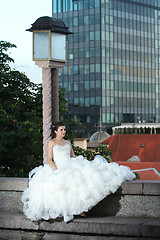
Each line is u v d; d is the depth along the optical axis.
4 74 14.95
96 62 82.62
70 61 85.25
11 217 6.27
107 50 83.19
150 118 90.12
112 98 83.88
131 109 86.75
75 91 84.69
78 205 5.96
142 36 88.75
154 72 91.19
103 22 82.62
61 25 7.16
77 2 84.25
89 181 6.04
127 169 6.55
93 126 82.62
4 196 6.87
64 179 6.02
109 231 5.83
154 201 6.24
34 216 6.10
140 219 6.09
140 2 88.12
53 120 7.35
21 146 13.97
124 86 85.81
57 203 5.98
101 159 6.60
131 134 18.09
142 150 16.72
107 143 18.62
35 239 6.16
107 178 6.16
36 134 13.46
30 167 14.68
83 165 6.22
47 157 6.44
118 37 84.75
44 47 7.00
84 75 83.81
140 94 88.56
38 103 15.91
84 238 5.95
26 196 6.44
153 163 12.62
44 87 7.09
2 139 13.08
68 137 16.03
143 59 89.06
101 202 6.48
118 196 6.43
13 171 13.65
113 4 84.00
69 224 6.00
